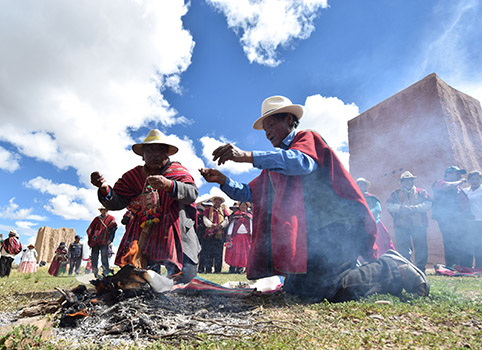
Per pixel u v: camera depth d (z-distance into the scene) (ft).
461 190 28.78
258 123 12.56
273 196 11.63
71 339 6.73
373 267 10.71
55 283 18.70
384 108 53.57
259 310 9.33
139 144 13.56
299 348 6.17
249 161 9.70
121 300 9.11
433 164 45.32
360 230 10.91
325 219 10.85
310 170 10.45
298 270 10.19
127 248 12.62
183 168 13.71
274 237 10.68
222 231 35.47
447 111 45.91
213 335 7.00
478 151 47.19
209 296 11.43
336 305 9.62
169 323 7.79
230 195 12.12
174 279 12.91
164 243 12.25
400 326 7.72
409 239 26.58
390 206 27.04
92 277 10.46
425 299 10.32
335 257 10.73
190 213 13.78
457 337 6.95
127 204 13.46
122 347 6.31
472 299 11.46
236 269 33.96
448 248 28.63
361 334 7.00
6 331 6.37
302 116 12.30
